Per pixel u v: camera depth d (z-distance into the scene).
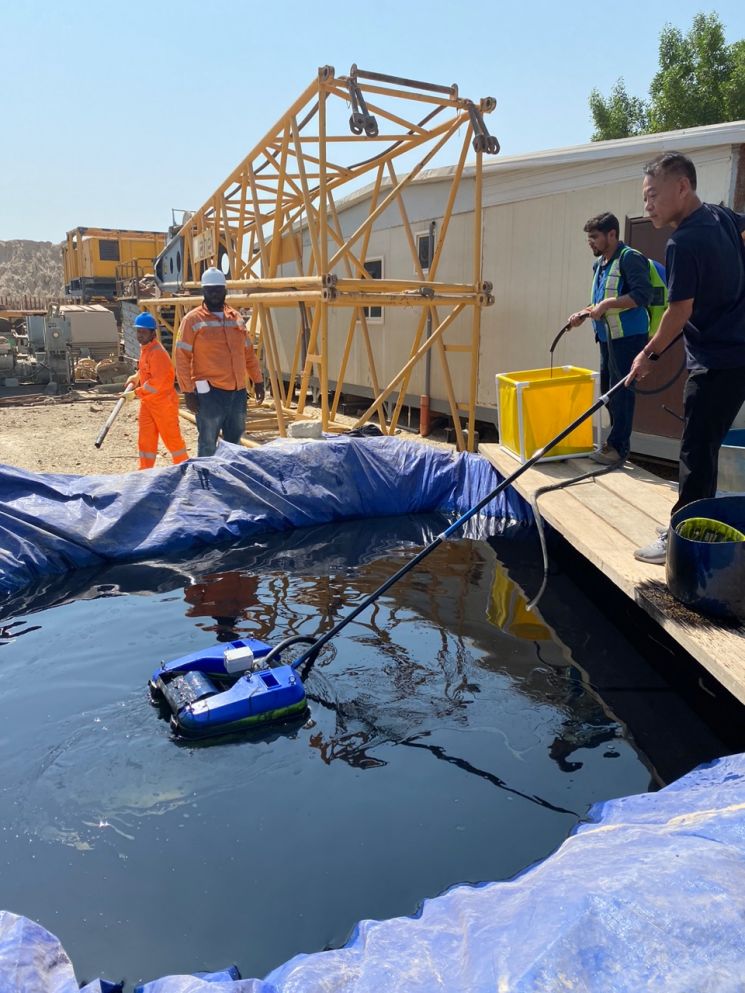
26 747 3.03
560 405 5.70
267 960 2.04
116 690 3.48
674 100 23.66
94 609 4.45
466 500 6.64
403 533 6.04
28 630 4.16
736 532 3.17
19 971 1.73
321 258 7.53
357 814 2.65
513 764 2.94
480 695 3.45
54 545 5.20
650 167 3.13
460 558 5.37
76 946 2.10
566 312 7.55
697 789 2.36
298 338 11.20
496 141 7.66
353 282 7.54
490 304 8.16
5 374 15.52
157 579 4.98
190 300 10.94
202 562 5.34
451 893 2.07
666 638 4.04
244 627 4.16
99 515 5.55
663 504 4.63
